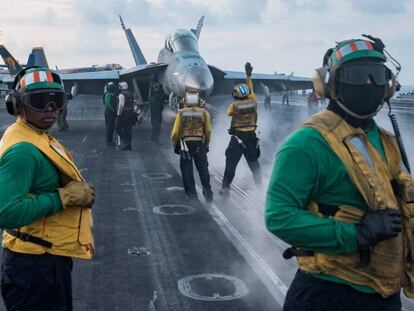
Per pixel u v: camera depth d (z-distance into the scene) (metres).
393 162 2.24
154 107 16.12
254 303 4.31
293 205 2.06
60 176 2.78
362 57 2.08
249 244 5.96
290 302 2.28
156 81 20.77
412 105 27.06
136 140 16.97
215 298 4.42
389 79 2.21
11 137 2.68
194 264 5.29
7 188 2.52
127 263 5.34
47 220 2.73
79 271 5.11
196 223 6.89
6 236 2.79
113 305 4.30
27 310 2.76
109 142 15.27
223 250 5.75
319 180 2.10
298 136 2.12
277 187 2.09
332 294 2.14
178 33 19.67
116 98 15.16
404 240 2.15
